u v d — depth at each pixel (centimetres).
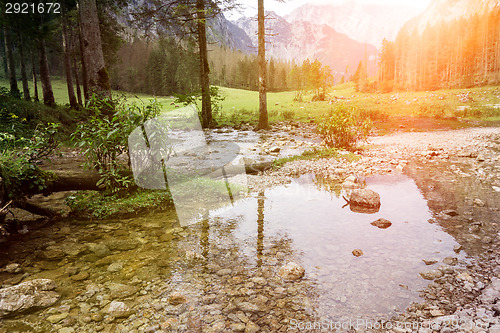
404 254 348
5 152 502
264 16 1736
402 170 775
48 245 387
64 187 509
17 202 455
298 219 463
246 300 267
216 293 278
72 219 479
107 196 536
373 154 987
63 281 304
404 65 9344
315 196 582
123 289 287
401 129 1664
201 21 1739
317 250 361
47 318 247
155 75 8875
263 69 1775
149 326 235
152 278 306
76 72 2745
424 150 1044
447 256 342
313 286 287
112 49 2789
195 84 7050
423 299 265
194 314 249
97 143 523
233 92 7631
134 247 378
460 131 1537
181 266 330
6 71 6619
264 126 1814
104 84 907
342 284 289
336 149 1083
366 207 514
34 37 2038
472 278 296
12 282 302
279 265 327
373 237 395
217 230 425
